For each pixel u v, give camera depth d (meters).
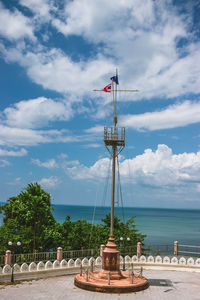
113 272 24.25
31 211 38.91
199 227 155.12
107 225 47.62
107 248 24.88
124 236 44.62
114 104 27.72
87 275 23.88
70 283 24.97
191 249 74.06
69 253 34.16
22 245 36.88
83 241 42.97
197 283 25.80
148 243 86.50
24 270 26.20
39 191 42.59
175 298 21.27
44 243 38.88
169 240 95.31
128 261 33.06
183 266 31.94
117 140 26.42
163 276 28.44
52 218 42.91
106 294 21.88
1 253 35.50
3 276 25.02
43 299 20.48
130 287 22.55
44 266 27.56
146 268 32.41
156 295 21.91
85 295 21.53
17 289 22.89
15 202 40.81
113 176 26.41
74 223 45.97
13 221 39.50
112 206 25.89
